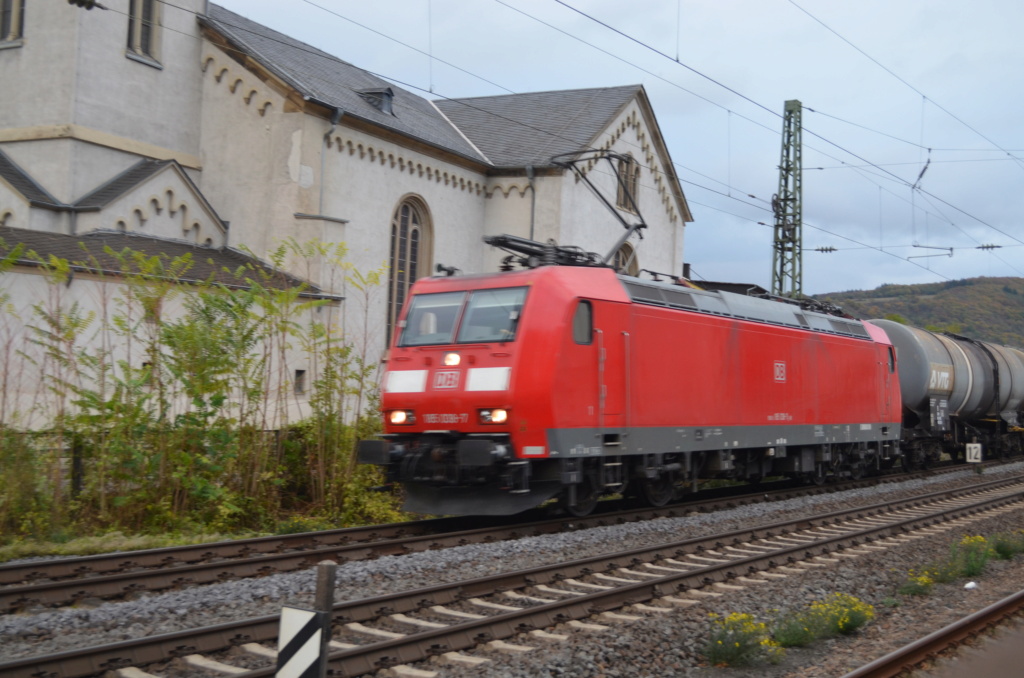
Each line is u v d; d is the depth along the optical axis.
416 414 14.18
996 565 12.41
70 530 12.49
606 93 34.84
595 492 15.11
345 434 16.17
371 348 26.97
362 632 8.01
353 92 28.91
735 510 17.02
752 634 8.16
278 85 25.30
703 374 16.77
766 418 18.58
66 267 14.62
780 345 19.25
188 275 21.16
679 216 37.78
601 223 32.88
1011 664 7.77
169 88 26.03
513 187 31.58
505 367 13.45
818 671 7.75
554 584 10.31
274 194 25.48
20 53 24.27
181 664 7.09
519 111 35.75
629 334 14.99
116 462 13.34
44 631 7.81
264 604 9.06
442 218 29.97
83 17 23.81
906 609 10.00
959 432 30.28
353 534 13.13
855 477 23.30
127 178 24.19
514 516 15.77
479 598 9.48
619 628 8.51
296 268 24.92
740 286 20.91
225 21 28.03
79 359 14.04
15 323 17.78
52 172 23.67
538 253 15.38
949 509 17.80
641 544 13.32
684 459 16.69
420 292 15.07
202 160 26.75
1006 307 129.62
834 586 10.81
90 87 24.05
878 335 24.09
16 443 12.83
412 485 14.61
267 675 6.59
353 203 26.44
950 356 27.98
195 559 11.09
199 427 14.18
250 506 14.52
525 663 7.48
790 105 34.06
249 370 15.52
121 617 8.26
